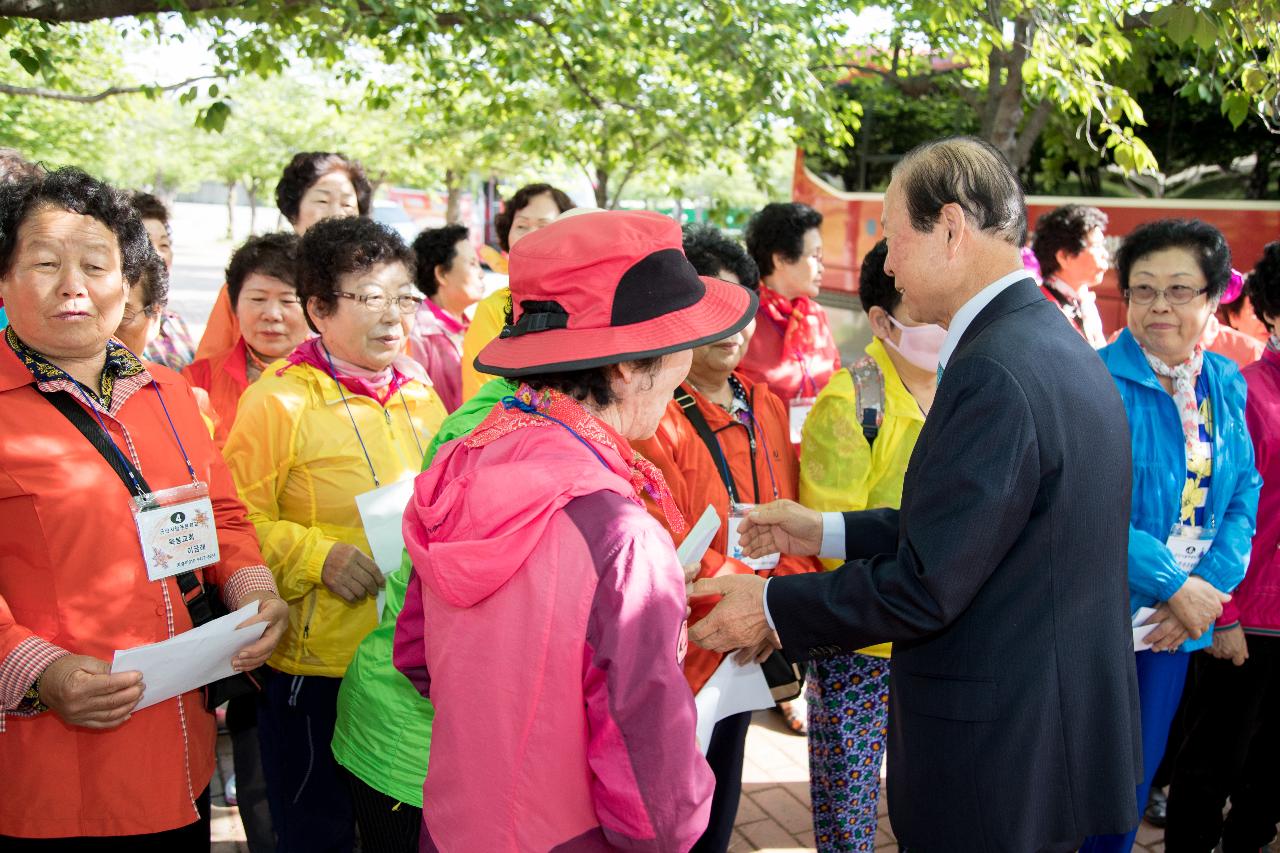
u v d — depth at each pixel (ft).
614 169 30.73
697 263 8.37
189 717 6.71
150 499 6.38
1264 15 9.98
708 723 6.42
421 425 9.04
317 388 8.46
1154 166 14.65
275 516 8.36
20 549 6.03
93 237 6.13
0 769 6.16
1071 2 16.31
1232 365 9.04
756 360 12.69
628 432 5.01
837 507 8.54
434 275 14.67
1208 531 8.52
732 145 25.52
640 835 4.22
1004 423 5.47
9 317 6.13
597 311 4.57
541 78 21.62
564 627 4.27
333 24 15.72
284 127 73.97
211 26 15.85
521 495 4.32
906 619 5.66
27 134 32.37
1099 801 5.82
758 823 11.09
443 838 4.59
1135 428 8.43
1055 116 23.61
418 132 43.01
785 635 6.18
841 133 23.98
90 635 6.13
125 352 6.79
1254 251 23.54
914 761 6.09
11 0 12.19
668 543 4.54
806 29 20.99
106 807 6.23
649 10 19.60
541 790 4.35
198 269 86.89
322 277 8.34
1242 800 9.77
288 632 8.27
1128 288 8.66
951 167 5.84
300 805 8.49
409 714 6.31
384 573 7.89
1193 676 10.24
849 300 32.27
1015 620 5.68
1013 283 5.94
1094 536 5.68
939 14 17.69
